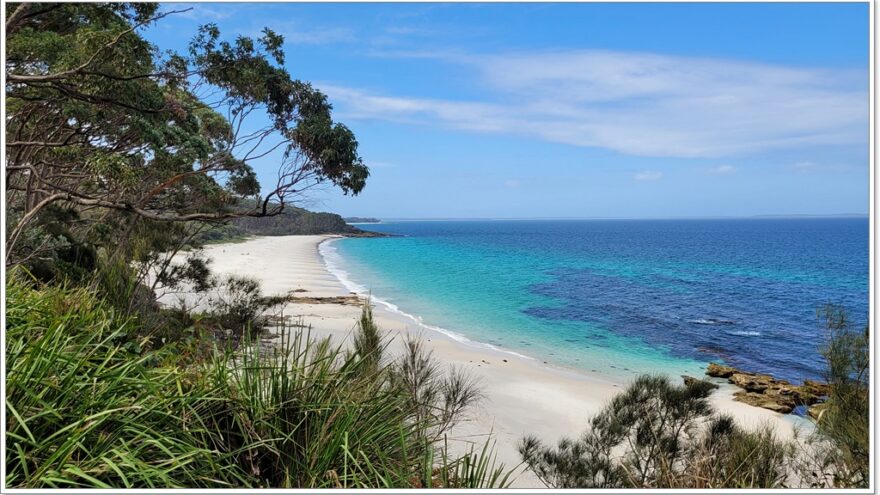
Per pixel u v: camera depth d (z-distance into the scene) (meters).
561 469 6.04
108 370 2.67
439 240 122.88
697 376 16.69
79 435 2.15
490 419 10.90
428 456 2.89
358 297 30.33
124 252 11.61
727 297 35.34
